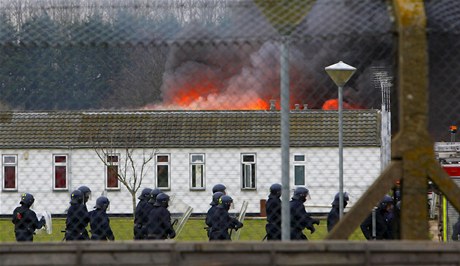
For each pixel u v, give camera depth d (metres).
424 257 23.58
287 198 26.83
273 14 26.33
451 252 23.59
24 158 115.88
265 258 23.42
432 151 24.66
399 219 26.06
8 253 23.56
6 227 83.38
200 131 116.25
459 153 82.62
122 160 115.00
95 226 49.00
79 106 35.66
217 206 48.06
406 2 24.81
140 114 105.25
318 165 110.44
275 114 113.56
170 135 115.88
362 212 24.67
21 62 33.53
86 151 115.12
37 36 27.14
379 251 23.50
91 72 34.59
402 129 24.67
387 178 24.67
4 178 115.88
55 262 23.56
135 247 23.48
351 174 108.38
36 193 114.62
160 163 115.69
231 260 23.47
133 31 26.72
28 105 35.03
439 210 53.97
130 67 35.22
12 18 27.22
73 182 115.56
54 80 34.69
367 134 108.88
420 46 24.61
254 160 114.31
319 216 95.19
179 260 23.47
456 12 26.41
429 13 26.41
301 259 23.44
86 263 23.55
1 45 27.27
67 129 115.69
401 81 24.66
